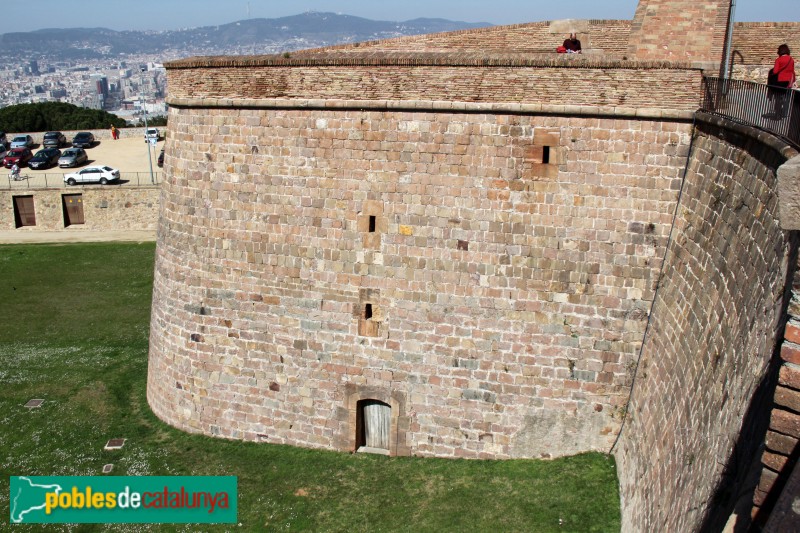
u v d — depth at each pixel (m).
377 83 17.83
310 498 18.00
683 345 14.81
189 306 20.81
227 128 19.38
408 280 18.52
